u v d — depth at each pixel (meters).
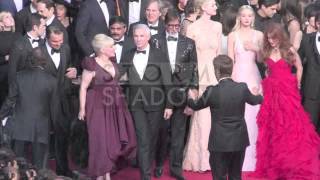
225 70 28.14
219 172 28.44
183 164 34.28
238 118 28.20
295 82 33.22
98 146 30.33
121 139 30.55
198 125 33.78
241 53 33.97
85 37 34.78
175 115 31.91
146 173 30.98
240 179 28.91
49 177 21.58
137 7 35.84
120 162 32.22
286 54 33.16
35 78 29.38
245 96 28.17
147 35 30.95
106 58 30.45
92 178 30.67
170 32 31.98
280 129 32.50
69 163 31.69
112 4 35.41
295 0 37.97
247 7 34.12
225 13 34.97
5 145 29.39
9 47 34.59
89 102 30.36
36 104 29.38
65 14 36.94
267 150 32.94
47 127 29.72
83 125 30.84
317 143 32.94
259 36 34.06
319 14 34.75
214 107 28.14
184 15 35.88
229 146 28.00
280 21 36.91
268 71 33.38
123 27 32.34
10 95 29.38
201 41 33.53
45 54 31.06
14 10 37.56
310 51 34.81
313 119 35.22
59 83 31.22
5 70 34.81
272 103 32.88
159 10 33.50
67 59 31.53
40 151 29.72
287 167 32.28
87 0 35.16
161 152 32.81
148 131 31.11
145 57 31.03
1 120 29.56
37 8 34.41
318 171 32.47
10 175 20.95
